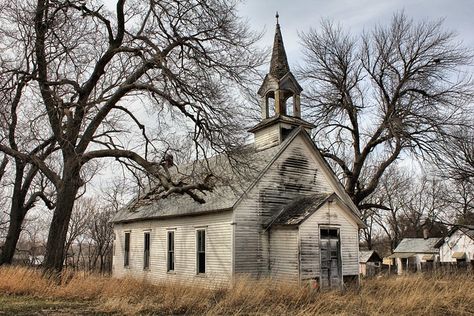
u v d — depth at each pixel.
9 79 17.70
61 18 18.44
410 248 63.62
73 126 17.75
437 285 16.70
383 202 57.31
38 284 13.95
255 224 20.83
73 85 18.33
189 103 17.47
